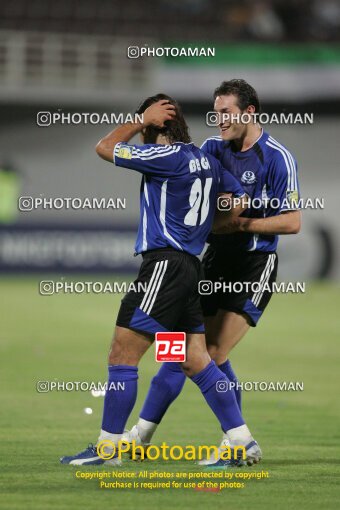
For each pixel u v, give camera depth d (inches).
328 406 1040.8
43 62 3112.7
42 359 1400.1
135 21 3432.6
